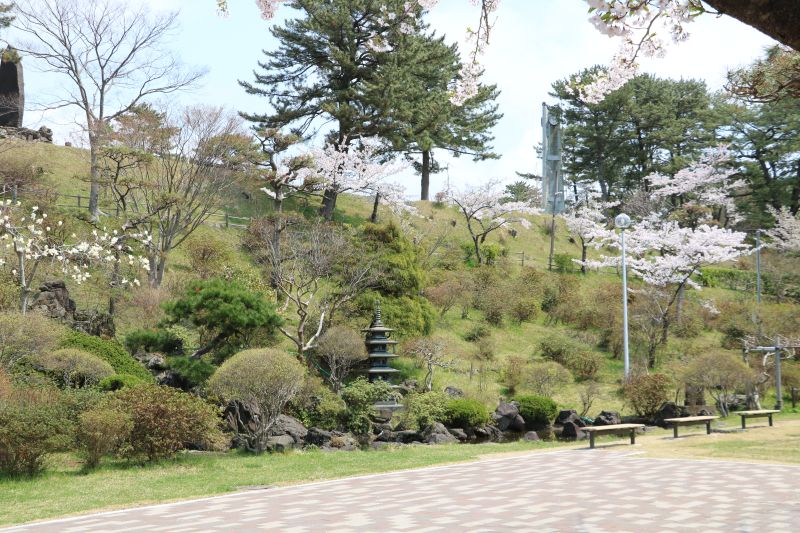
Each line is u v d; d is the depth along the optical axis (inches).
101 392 687.1
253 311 904.3
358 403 847.7
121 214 1326.3
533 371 1084.5
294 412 827.4
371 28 1590.8
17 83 1695.4
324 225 1216.2
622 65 187.9
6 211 1015.0
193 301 893.2
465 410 908.6
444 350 1146.0
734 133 1750.7
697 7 137.7
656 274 1432.1
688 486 437.4
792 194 1756.9
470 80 223.3
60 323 879.1
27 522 367.2
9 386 593.9
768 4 90.4
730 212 1883.6
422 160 2214.6
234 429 734.5
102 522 359.6
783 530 304.3
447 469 560.1
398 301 1158.3
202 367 842.2
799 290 1598.2
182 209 1267.2
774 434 746.8
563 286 1594.5
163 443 587.8
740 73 408.8
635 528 312.8
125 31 1326.3
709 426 789.9
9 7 1296.8
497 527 320.5
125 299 1074.1
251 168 1406.3
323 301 1078.4
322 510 378.0
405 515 356.8
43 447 519.5
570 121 2158.0
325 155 1663.4
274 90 1676.9
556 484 457.7
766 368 1117.1
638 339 1336.1
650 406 1001.5
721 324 1428.4
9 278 937.5
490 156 2046.0
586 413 1049.5
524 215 2226.9
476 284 1517.0
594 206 2146.9
